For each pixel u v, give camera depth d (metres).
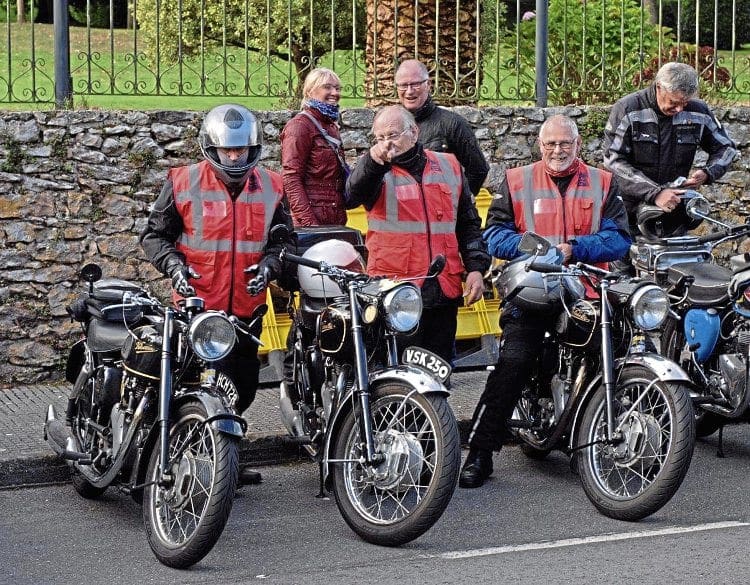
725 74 11.16
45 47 9.64
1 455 7.04
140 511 6.48
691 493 6.78
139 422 5.92
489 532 6.04
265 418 7.99
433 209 6.91
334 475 6.01
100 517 6.36
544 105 10.55
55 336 9.20
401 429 6.07
